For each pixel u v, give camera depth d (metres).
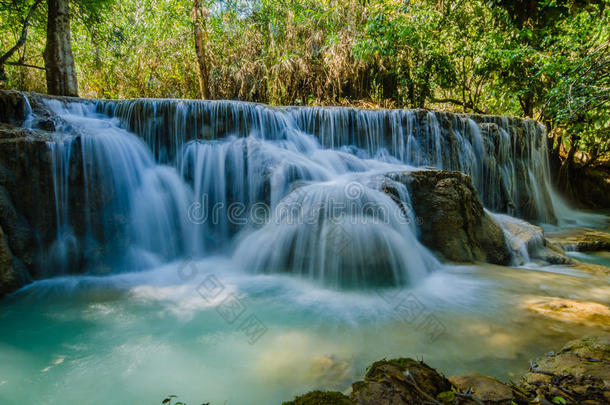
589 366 2.06
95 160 5.16
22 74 11.87
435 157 8.00
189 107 6.36
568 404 1.70
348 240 4.27
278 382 2.29
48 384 2.34
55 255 4.67
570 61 8.73
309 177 6.06
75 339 2.95
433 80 12.89
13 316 3.41
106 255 4.96
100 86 12.87
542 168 9.98
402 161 8.00
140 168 5.72
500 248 5.36
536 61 10.14
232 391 2.21
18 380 2.38
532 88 11.46
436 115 8.12
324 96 11.70
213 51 12.29
